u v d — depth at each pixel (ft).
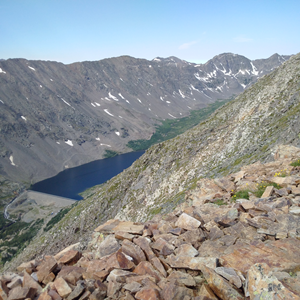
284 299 15.90
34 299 20.40
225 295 18.38
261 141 188.03
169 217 39.09
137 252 25.76
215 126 338.75
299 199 36.01
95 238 32.99
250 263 21.22
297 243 23.45
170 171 311.68
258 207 34.76
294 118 166.91
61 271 23.26
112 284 20.57
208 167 240.94
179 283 20.25
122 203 334.24
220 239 27.63
